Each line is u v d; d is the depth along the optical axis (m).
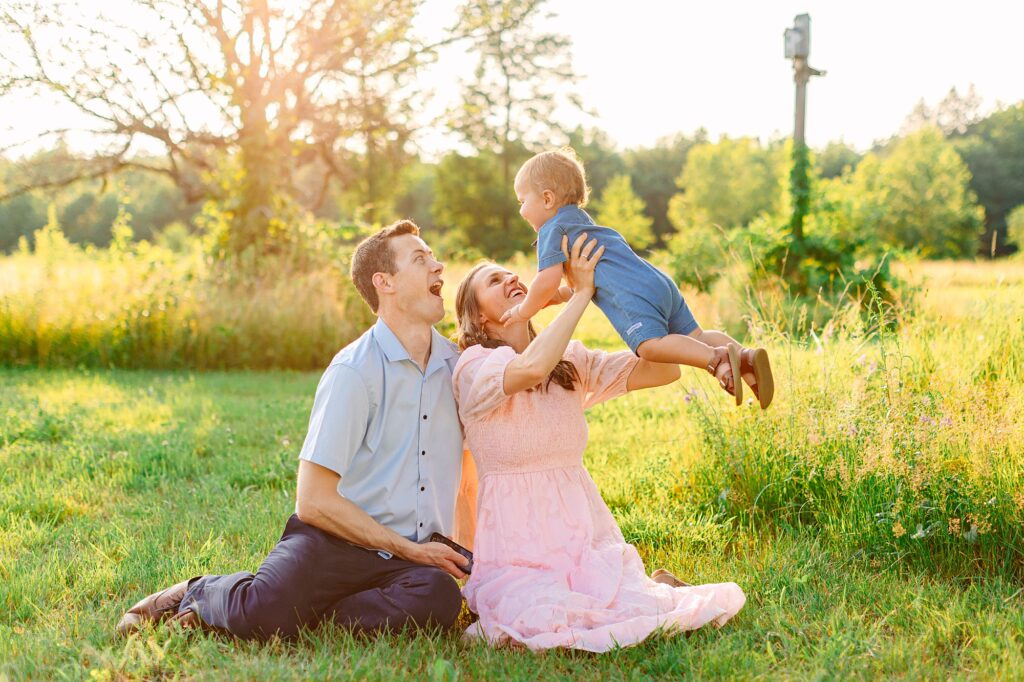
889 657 2.90
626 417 7.46
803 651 2.96
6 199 17.41
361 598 3.10
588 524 3.29
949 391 4.60
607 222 64.31
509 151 55.56
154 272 14.36
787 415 4.79
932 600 3.36
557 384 3.36
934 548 3.88
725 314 12.63
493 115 53.81
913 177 61.06
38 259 16.44
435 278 3.34
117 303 13.14
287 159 17.86
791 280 14.16
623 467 5.63
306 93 17.48
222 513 4.82
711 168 74.75
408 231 3.40
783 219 15.41
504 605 3.10
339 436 3.13
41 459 6.00
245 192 16.30
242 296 13.67
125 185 17.75
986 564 3.71
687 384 5.51
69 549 4.18
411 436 3.29
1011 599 3.34
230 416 7.91
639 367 3.57
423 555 3.15
